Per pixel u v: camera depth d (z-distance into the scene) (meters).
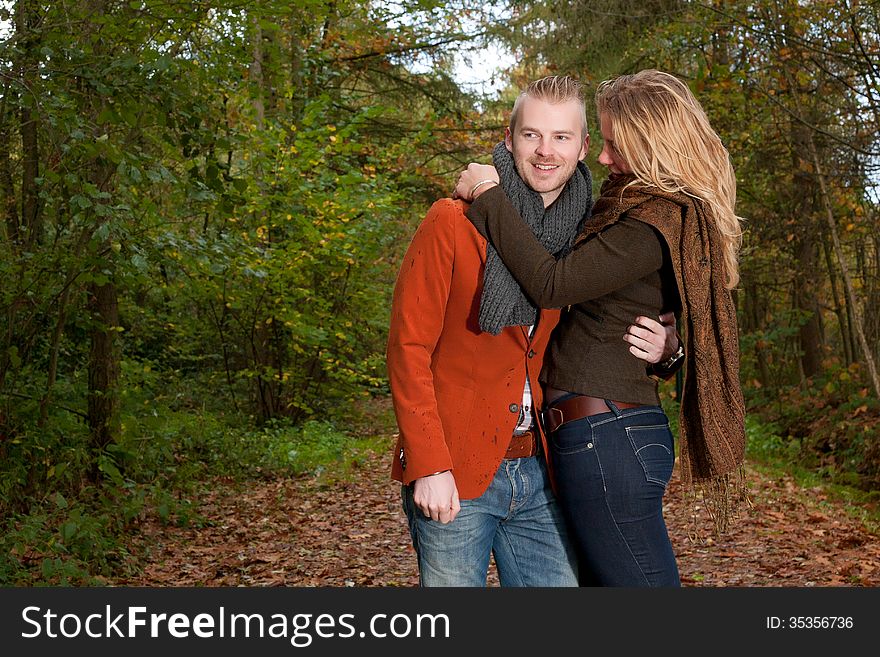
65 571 4.53
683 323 2.18
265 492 8.95
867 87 8.23
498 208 2.16
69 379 7.84
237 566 5.98
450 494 2.15
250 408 13.62
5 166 6.72
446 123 17.34
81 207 4.86
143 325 11.12
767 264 12.70
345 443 12.34
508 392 2.26
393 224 13.34
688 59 10.96
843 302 12.64
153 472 7.82
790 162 10.99
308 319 10.60
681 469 2.25
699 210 2.20
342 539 6.91
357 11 13.22
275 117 11.07
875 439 8.95
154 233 6.23
